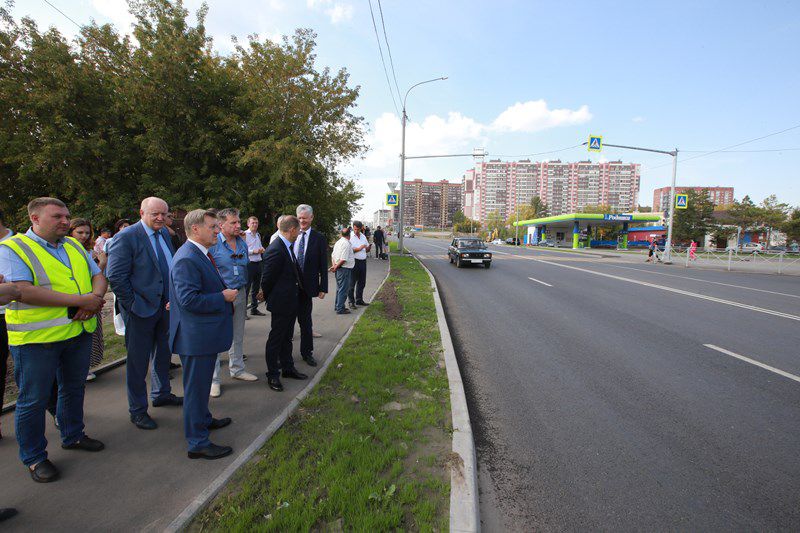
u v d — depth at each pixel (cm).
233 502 251
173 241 514
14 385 432
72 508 247
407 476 281
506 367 532
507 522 253
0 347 312
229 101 1731
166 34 1527
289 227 429
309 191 1945
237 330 455
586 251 3931
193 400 298
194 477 280
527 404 423
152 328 360
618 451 334
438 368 495
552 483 292
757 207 5288
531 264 2102
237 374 458
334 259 769
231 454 308
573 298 1048
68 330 285
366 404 387
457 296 1081
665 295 1097
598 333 699
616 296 1078
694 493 281
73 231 474
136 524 235
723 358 564
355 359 515
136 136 1502
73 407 310
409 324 717
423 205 17288
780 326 746
